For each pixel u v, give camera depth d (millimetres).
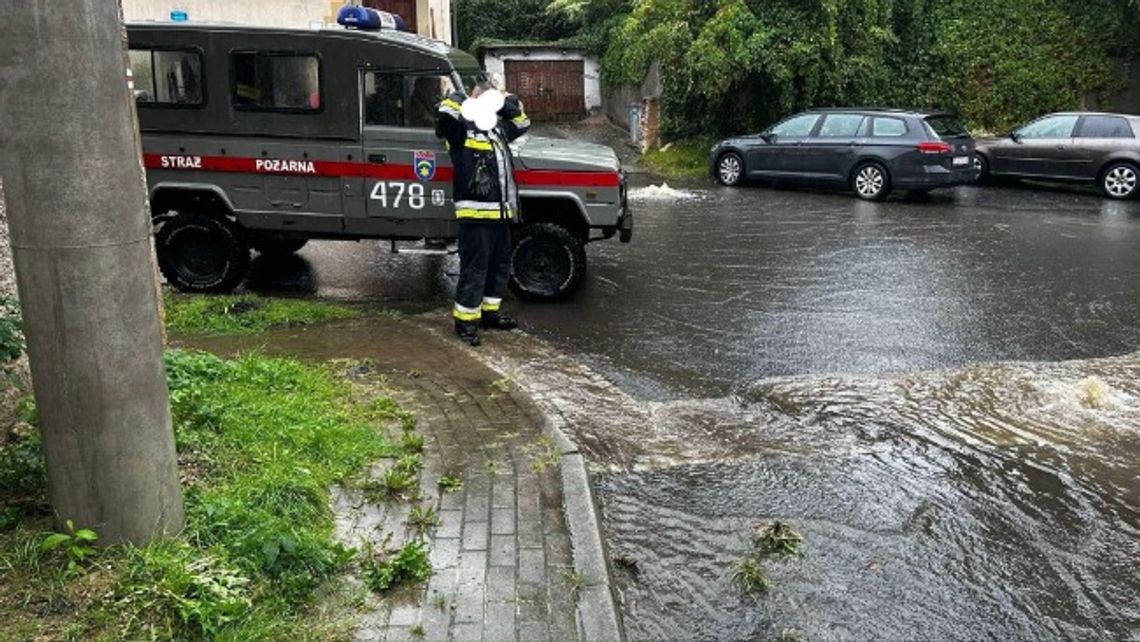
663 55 21391
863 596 4098
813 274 10055
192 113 8430
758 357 7281
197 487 4148
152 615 3234
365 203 8516
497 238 7617
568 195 8516
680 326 8109
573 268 8750
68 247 3232
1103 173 16328
